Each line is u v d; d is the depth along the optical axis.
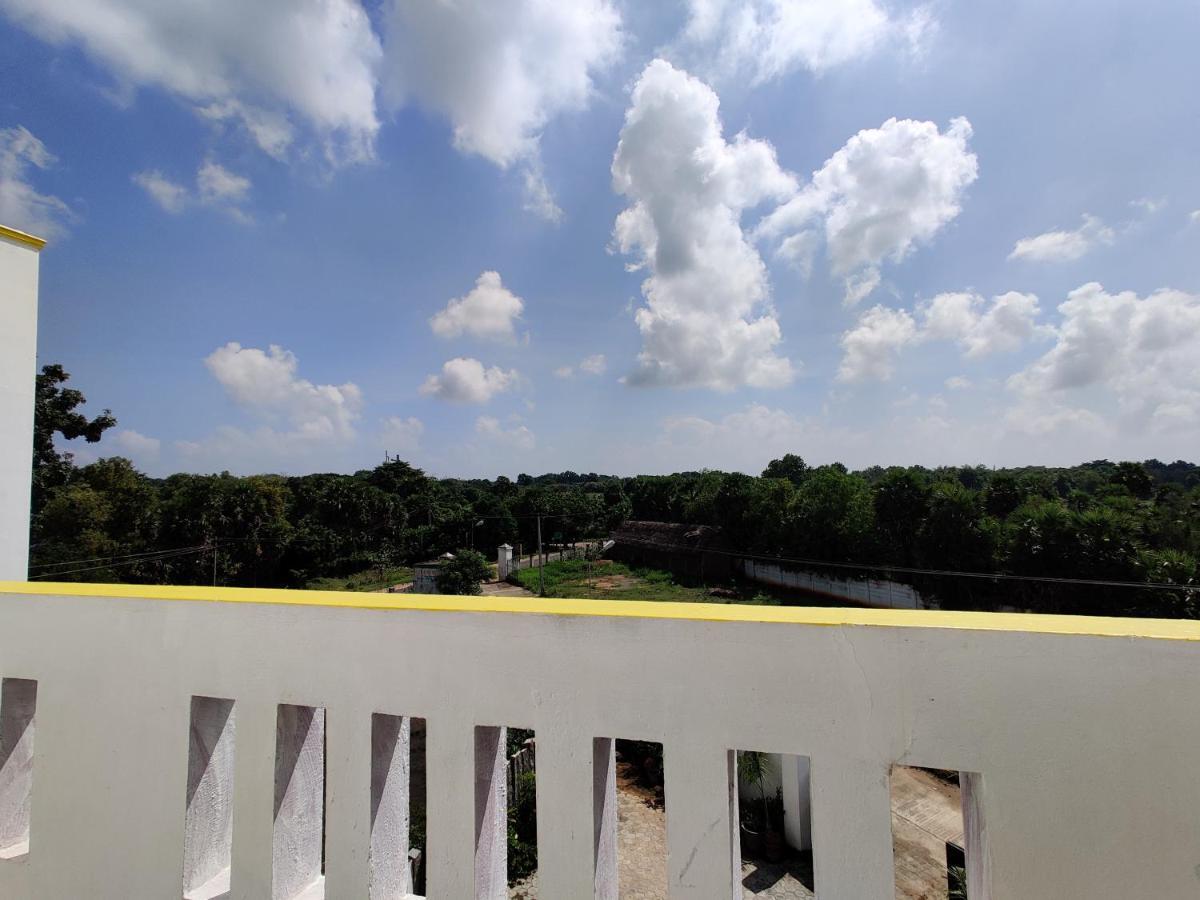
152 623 1.64
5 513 2.56
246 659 1.55
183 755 1.60
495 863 1.46
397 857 1.53
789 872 6.75
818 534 26.69
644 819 7.74
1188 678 1.01
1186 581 13.91
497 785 1.49
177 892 1.58
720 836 1.21
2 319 2.57
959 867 6.05
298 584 32.84
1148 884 1.02
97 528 22.39
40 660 1.75
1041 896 1.07
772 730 1.19
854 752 1.15
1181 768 1.01
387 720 1.51
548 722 1.32
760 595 27.42
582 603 1.42
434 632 1.40
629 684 1.27
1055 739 1.07
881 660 1.14
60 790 1.71
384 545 40.12
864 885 1.13
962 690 1.11
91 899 1.67
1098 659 1.05
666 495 49.03
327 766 1.47
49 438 20.62
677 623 1.24
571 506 51.56
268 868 1.52
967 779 1.22
